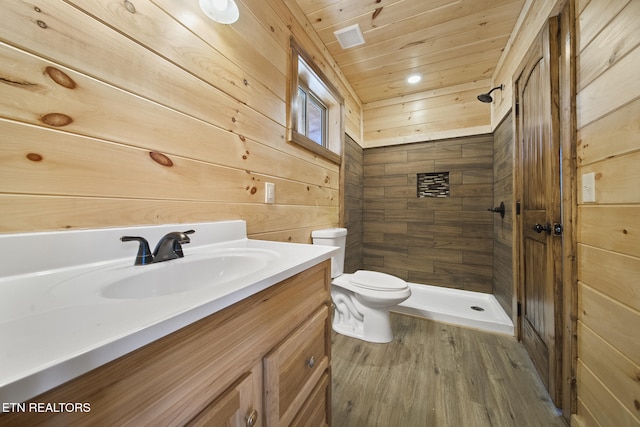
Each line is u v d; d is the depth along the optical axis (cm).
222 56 103
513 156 176
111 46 67
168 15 82
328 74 200
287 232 147
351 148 259
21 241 51
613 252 84
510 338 177
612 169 84
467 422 108
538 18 137
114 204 68
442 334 184
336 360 152
